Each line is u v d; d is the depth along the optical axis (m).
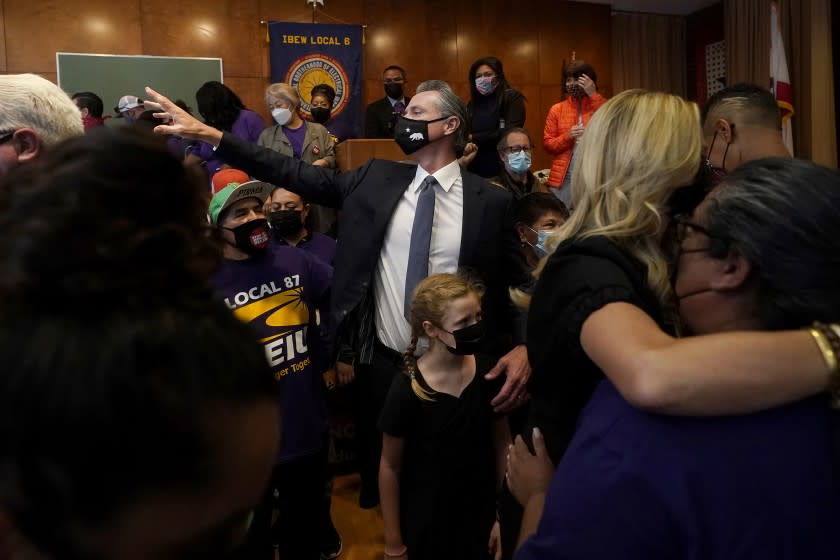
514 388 1.76
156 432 0.31
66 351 0.30
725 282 0.70
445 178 2.08
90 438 0.29
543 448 0.94
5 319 0.31
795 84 6.30
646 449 0.65
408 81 6.61
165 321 0.33
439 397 1.80
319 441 1.98
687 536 0.63
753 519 0.62
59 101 1.12
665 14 7.62
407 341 2.04
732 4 6.95
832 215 0.66
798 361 0.62
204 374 0.33
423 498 1.80
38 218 0.33
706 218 0.73
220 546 0.36
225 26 6.02
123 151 0.37
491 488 1.86
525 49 7.00
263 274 1.89
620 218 0.89
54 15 5.57
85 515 0.31
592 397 0.78
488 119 4.49
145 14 5.81
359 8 6.41
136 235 0.35
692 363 0.62
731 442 0.63
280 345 1.88
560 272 0.88
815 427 0.64
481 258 2.03
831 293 0.65
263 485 0.37
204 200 0.42
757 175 0.71
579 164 0.97
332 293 2.04
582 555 0.67
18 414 0.29
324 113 5.23
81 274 0.32
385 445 1.85
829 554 0.62
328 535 2.53
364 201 2.06
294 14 6.22
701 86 7.60
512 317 2.08
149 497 0.31
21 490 0.30
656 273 0.85
